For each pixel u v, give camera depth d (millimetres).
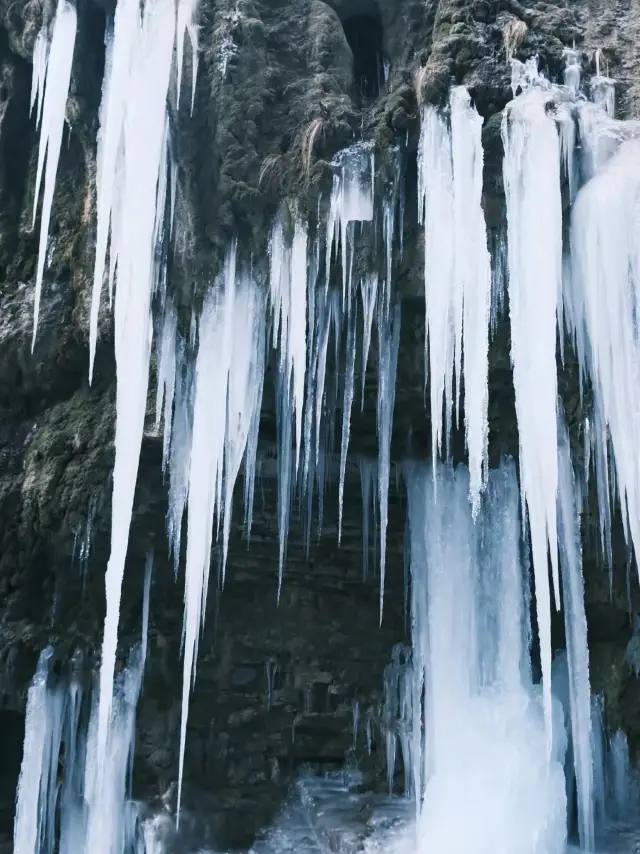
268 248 5863
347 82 6160
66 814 6434
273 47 6133
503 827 5875
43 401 7035
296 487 7043
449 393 5555
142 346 5773
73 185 7102
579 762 6551
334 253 5809
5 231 7281
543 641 5555
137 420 5785
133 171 5738
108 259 6637
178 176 6023
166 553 6832
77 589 6688
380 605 6738
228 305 5934
